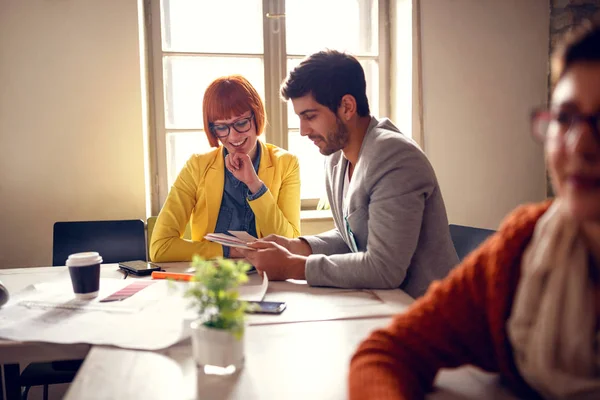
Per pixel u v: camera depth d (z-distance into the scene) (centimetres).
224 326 72
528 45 265
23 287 126
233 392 65
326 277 120
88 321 93
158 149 250
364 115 138
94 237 201
